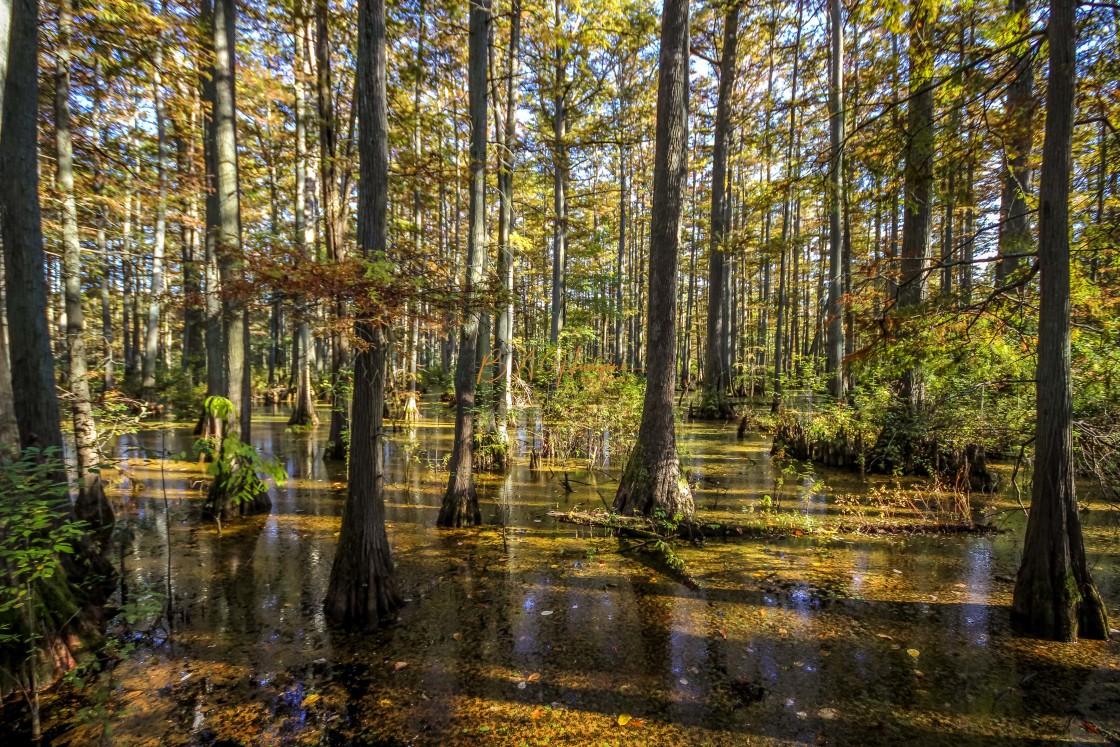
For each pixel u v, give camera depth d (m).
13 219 4.59
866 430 10.80
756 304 30.94
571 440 11.49
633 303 30.08
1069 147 3.97
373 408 4.56
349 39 11.09
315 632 4.30
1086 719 3.15
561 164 13.55
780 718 3.20
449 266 5.33
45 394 4.74
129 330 23.25
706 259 29.94
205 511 7.48
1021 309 5.41
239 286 3.90
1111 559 5.66
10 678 3.46
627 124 18.59
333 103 12.44
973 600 4.80
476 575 5.48
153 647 4.09
